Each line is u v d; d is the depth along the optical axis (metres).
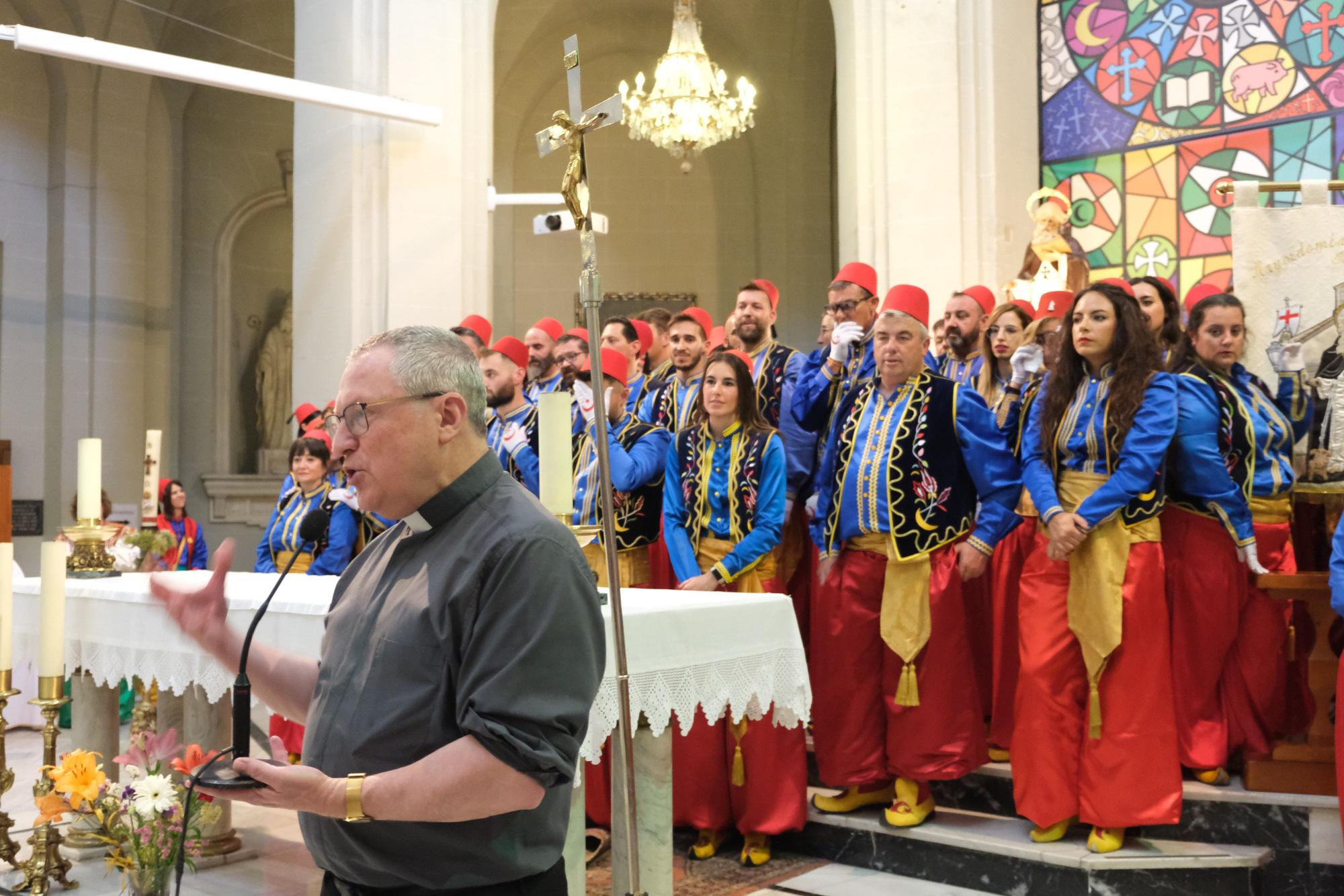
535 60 14.14
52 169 13.32
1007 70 9.09
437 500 1.96
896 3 9.01
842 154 9.42
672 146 10.20
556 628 1.83
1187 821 4.27
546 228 3.34
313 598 3.44
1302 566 5.00
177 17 13.34
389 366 1.97
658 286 14.34
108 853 4.39
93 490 4.58
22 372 13.06
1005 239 8.91
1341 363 4.62
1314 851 4.07
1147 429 4.06
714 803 4.83
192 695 4.62
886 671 4.62
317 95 8.33
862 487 4.63
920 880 4.48
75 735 4.91
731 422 4.89
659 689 3.27
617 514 5.07
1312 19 8.52
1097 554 4.11
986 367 5.44
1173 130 9.04
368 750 1.91
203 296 14.44
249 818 5.29
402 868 1.95
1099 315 4.16
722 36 14.12
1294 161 8.57
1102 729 4.11
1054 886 4.13
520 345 5.97
